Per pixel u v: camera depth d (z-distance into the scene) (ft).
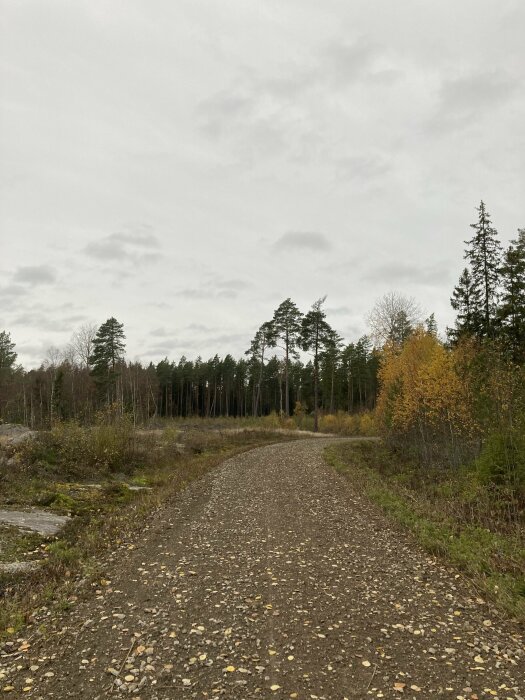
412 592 24.68
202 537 34.53
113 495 50.34
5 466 53.93
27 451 57.72
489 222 93.20
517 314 83.46
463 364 71.15
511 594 23.47
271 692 15.89
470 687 16.31
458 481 60.90
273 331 189.16
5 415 196.85
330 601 23.47
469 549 30.32
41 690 15.89
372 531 36.27
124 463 68.64
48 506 43.73
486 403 60.23
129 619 21.26
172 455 82.23
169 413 306.35
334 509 43.52
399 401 94.22
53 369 202.28
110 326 189.06
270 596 24.03
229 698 15.53
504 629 20.61
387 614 22.06
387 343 124.98
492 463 54.85
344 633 20.17
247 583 25.75
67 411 179.11
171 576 26.71
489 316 90.99
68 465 59.31
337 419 194.49
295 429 167.94
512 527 38.73
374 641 19.49
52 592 23.97
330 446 105.60
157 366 304.91
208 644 19.07
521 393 56.08
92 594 24.13
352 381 263.08
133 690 15.90
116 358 191.42
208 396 309.22
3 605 22.33
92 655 18.15
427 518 38.93
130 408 100.68
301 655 18.31
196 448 97.55
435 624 21.07
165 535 35.01
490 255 92.58
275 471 67.10
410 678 16.84
